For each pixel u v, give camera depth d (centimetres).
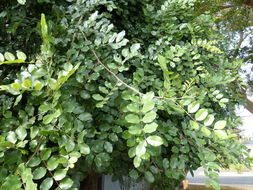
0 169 72
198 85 159
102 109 104
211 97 153
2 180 69
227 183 803
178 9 175
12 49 143
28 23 144
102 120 105
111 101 103
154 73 147
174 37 171
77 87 102
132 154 73
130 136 76
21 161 73
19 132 75
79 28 123
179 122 136
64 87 95
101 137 98
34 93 76
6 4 148
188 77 154
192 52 156
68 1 140
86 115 86
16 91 73
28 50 142
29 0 142
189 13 190
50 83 74
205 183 90
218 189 87
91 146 96
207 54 188
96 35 124
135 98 77
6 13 133
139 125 69
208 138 117
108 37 116
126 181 175
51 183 66
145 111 70
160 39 154
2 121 90
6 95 115
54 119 80
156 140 64
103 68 108
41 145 77
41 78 91
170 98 87
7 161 73
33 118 88
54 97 77
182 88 114
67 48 125
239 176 977
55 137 79
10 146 69
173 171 104
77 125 83
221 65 181
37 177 67
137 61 137
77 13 131
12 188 61
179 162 106
